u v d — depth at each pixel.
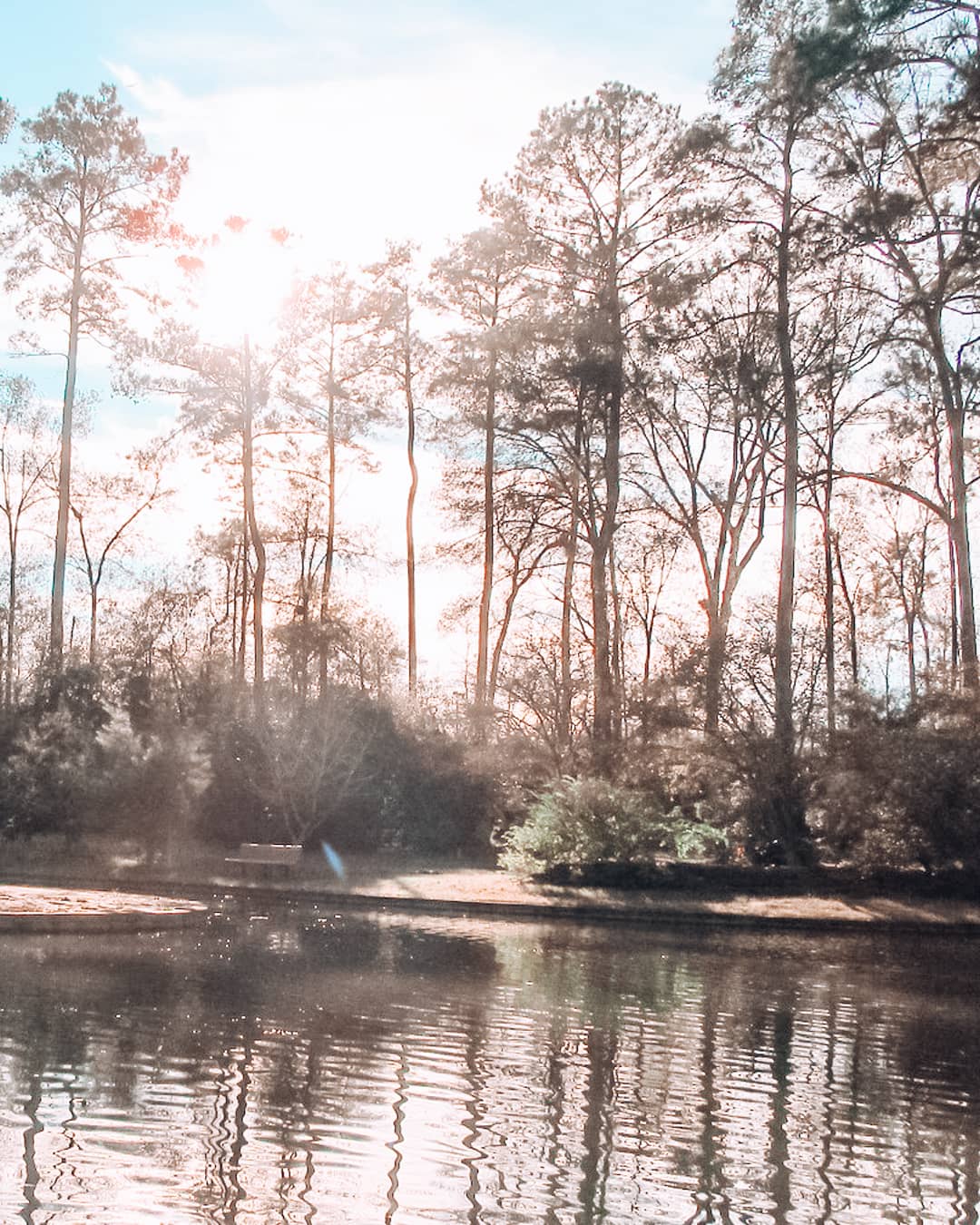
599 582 34.44
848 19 26.39
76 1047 10.51
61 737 30.83
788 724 28.23
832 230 28.62
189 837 31.00
